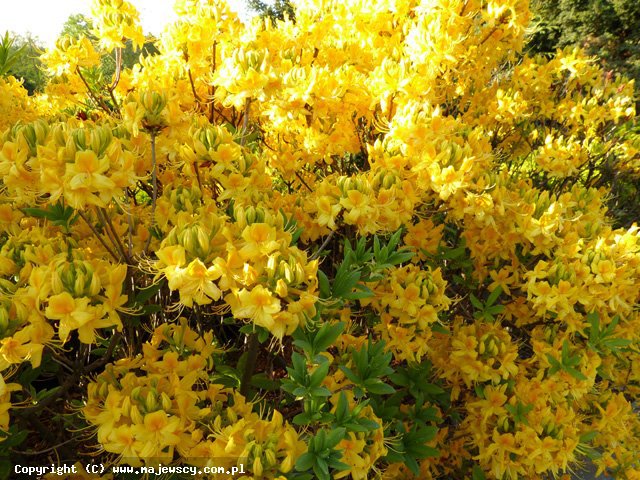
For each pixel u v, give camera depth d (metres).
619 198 1.40
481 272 0.78
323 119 0.80
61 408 0.67
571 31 4.71
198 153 0.52
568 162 0.98
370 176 0.64
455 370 0.68
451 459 0.77
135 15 0.73
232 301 0.42
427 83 0.74
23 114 0.98
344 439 0.45
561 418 0.64
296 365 0.43
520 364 0.72
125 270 0.42
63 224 0.49
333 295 0.51
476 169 0.66
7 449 0.49
